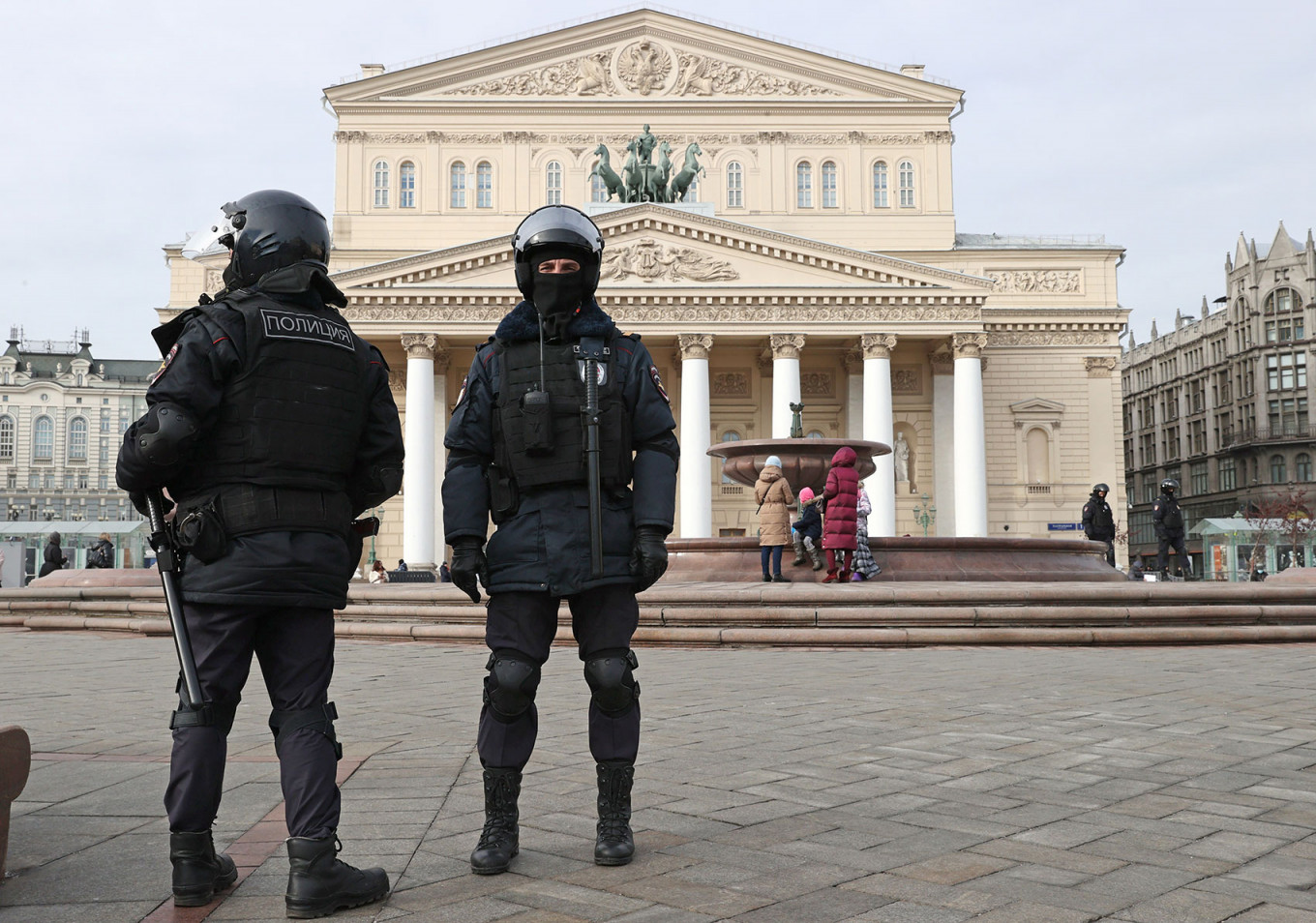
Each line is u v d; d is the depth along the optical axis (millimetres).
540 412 4055
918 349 57062
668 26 60375
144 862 4090
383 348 55375
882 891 3705
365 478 4125
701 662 11500
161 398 3625
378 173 59625
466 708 8273
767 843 4332
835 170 60438
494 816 4066
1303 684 9297
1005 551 18141
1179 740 6625
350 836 4457
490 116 59844
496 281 50812
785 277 51469
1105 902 3584
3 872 3789
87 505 96375
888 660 11539
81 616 17531
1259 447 83062
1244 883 3795
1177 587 14195
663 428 4258
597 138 59969
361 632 15430
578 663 11586
